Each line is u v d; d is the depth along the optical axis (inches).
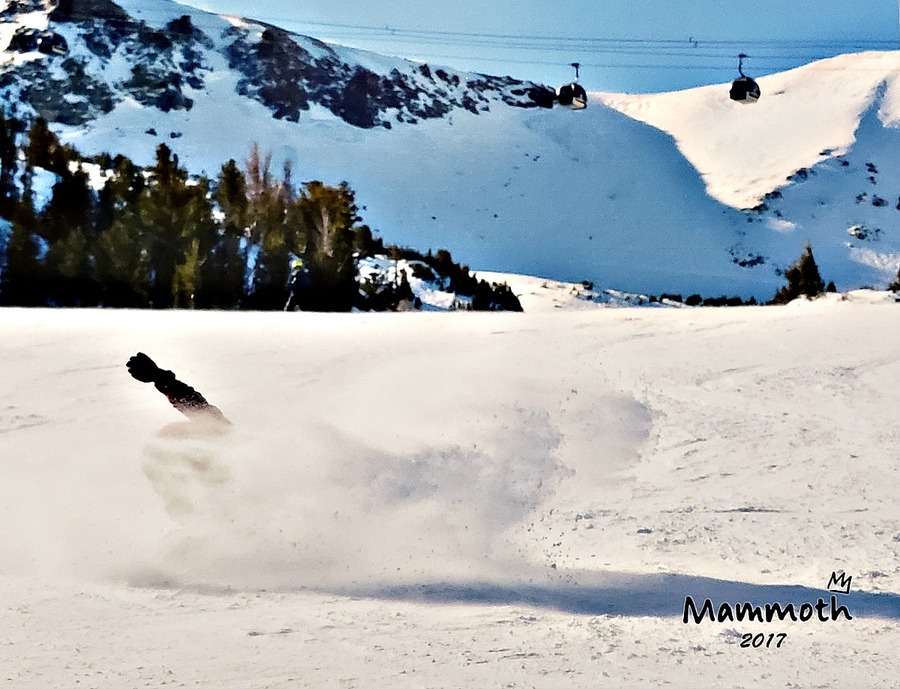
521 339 1419.8
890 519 552.4
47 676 269.9
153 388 1029.8
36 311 1833.2
